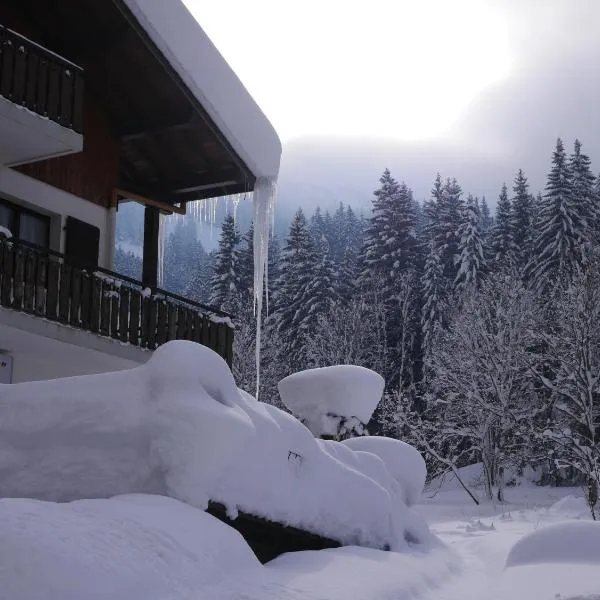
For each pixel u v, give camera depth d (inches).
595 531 285.1
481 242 1905.8
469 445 1493.6
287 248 2102.6
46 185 548.7
